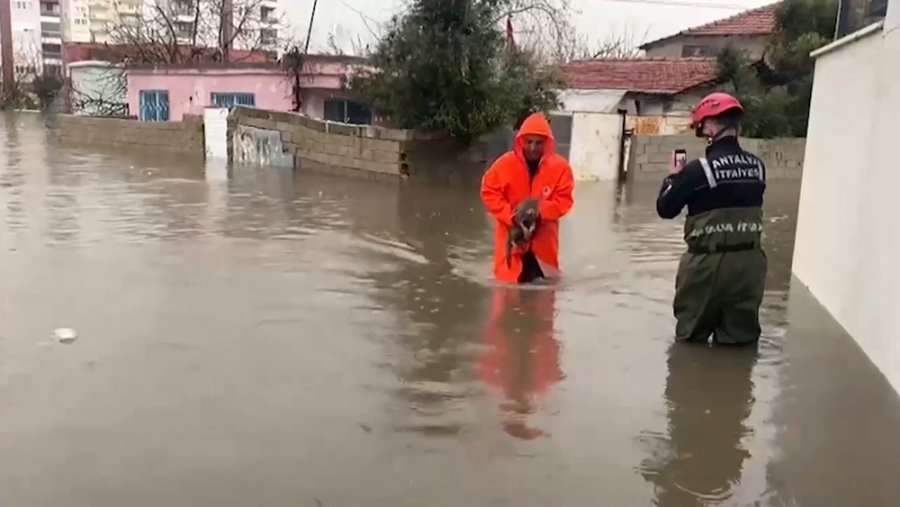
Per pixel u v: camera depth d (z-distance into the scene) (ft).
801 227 25.54
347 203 40.65
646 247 30.50
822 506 11.27
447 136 51.13
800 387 15.78
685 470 12.25
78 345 17.17
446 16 49.24
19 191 40.96
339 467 12.03
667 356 17.48
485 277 24.63
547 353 17.54
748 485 11.84
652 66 79.71
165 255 26.43
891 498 11.53
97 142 77.05
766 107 67.67
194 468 11.87
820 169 23.40
